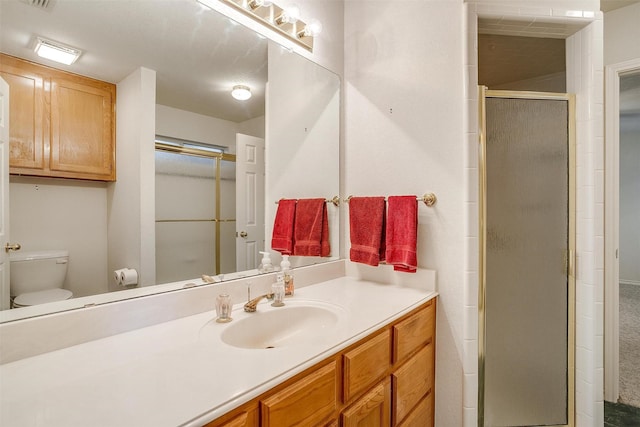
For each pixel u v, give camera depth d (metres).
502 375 1.57
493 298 1.57
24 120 0.84
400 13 1.67
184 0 1.17
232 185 1.37
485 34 1.60
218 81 1.30
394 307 1.23
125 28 1.04
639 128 4.74
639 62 1.87
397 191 1.67
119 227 1.03
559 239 1.55
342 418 0.91
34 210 0.86
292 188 1.62
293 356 0.81
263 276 1.37
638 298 4.11
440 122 1.53
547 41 1.76
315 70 1.71
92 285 0.96
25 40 0.84
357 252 1.69
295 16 1.45
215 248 1.30
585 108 1.49
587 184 1.48
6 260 0.81
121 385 0.66
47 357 0.79
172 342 0.89
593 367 1.45
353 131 1.85
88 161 0.97
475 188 1.43
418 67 1.60
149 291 1.08
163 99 1.14
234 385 0.66
